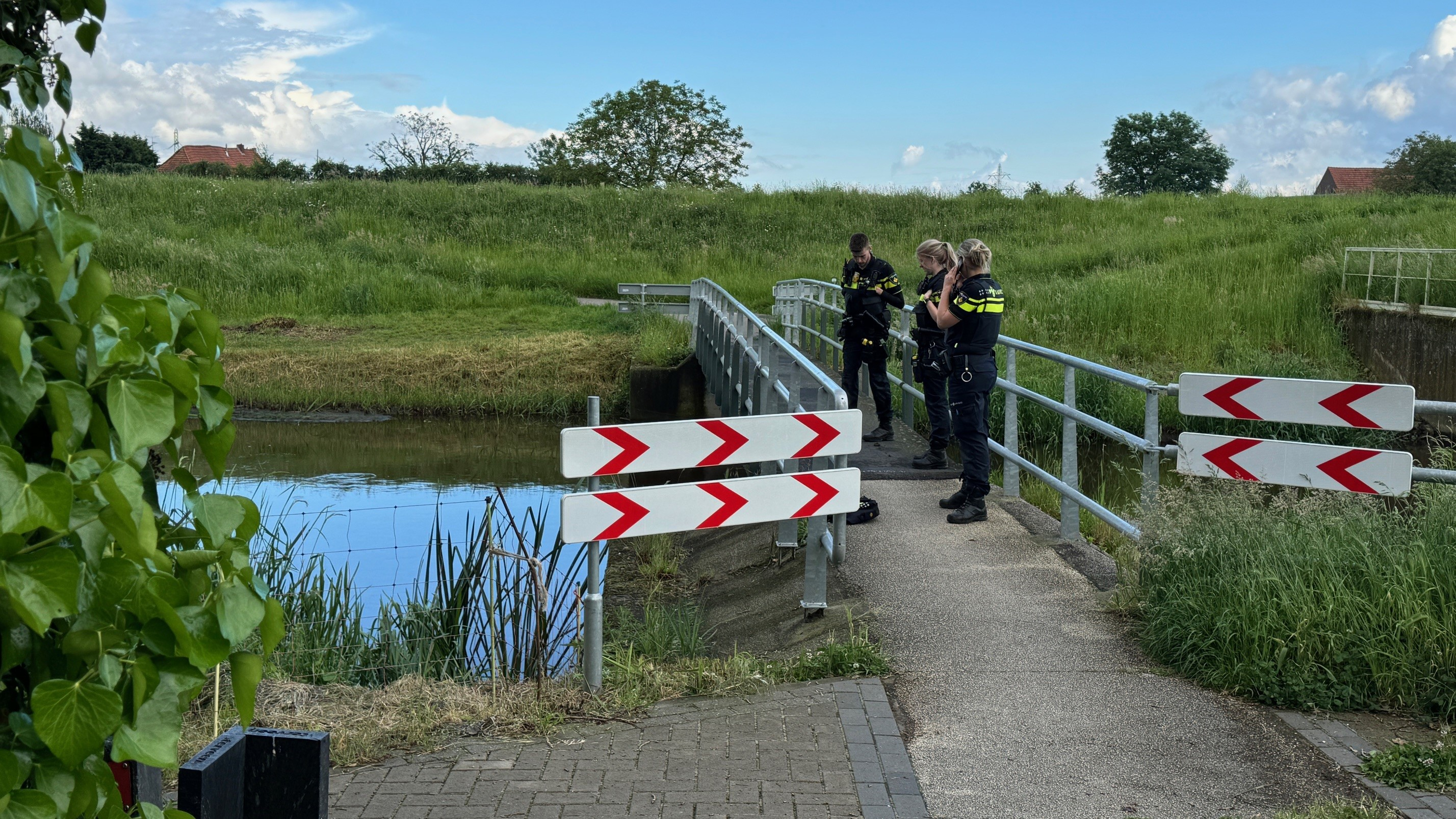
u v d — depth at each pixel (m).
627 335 22.00
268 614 1.58
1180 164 79.62
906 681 4.75
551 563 6.27
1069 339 21.11
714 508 5.08
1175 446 5.96
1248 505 5.29
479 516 10.66
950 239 37.78
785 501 5.31
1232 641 4.60
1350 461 5.55
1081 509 8.43
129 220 35.56
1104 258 31.00
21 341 1.15
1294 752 3.96
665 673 4.91
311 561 6.31
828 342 14.02
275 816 2.23
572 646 5.73
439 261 31.25
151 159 68.56
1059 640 5.18
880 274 9.52
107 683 1.30
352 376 19.59
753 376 8.99
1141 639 5.07
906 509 7.60
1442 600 4.45
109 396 1.30
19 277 1.27
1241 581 4.73
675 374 18.39
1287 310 21.45
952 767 3.90
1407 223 27.72
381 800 3.65
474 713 4.46
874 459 8.98
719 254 34.69
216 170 63.59
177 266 27.36
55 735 1.26
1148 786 3.74
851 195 42.97
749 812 3.54
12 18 1.42
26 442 1.37
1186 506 5.32
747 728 4.25
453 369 19.78
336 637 5.78
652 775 3.84
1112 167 82.75
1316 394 5.59
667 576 7.54
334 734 4.23
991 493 8.16
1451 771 3.69
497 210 39.25
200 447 1.56
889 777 3.80
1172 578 5.09
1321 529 5.07
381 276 27.77
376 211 38.59
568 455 4.80
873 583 6.07
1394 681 4.32
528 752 4.06
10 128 1.32
